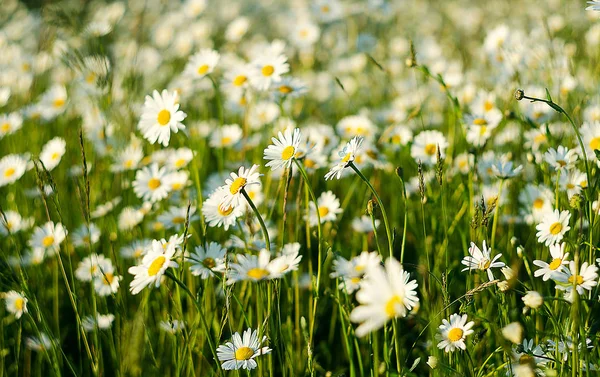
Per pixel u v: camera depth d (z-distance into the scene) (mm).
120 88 1548
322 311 1169
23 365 1177
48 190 1316
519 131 1297
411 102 1676
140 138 1485
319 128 1362
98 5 2566
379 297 880
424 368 1112
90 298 1211
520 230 1234
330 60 2320
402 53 2203
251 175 1030
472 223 1039
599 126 1108
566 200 1132
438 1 3373
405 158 1400
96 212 1278
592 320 1026
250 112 1591
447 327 1004
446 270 1042
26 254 1274
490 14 2773
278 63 1285
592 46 1593
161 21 2688
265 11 3355
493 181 1233
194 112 1825
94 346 1102
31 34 2432
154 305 1191
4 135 1601
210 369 1098
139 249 1208
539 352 1003
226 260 1008
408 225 1292
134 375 1013
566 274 988
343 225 1347
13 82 1908
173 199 1300
